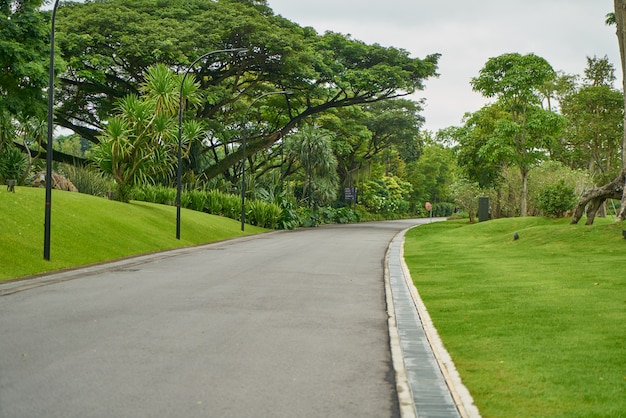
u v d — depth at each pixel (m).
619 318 9.35
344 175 85.44
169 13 50.06
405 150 100.31
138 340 8.03
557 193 36.78
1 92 29.56
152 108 33.28
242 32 48.50
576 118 58.66
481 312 10.13
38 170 34.56
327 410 5.35
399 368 6.78
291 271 17.12
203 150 56.62
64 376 6.28
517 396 5.67
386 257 22.25
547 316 9.60
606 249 20.84
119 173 32.91
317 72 54.03
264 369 6.67
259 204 46.75
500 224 36.47
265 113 66.50
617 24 26.58
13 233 18.81
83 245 20.67
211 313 10.18
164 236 27.77
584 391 5.79
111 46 47.28
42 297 11.85
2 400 5.50
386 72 55.06
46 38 28.72
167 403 5.46
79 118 55.44
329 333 8.67
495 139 46.47
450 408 5.38
